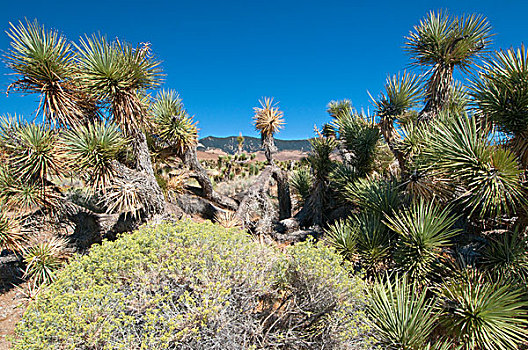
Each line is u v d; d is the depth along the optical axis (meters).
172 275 2.32
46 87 4.67
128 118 5.02
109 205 5.03
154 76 5.22
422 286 3.69
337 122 6.73
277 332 2.43
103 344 1.92
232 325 2.16
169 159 8.03
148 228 2.96
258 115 8.59
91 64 4.72
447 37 4.85
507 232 3.94
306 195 8.59
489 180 3.28
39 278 4.83
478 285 3.16
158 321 2.03
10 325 4.04
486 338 2.82
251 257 2.76
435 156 3.65
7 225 5.04
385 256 4.04
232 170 19.67
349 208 6.43
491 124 3.80
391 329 2.91
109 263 2.47
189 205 8.09
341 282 2.71
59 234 5.96
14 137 5.04
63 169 5.11
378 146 6.14
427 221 3.65
